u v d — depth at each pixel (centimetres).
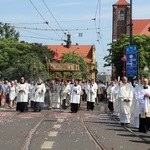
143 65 9225
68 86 3784
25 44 9812
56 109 3728
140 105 2020
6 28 13650
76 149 1455
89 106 3706
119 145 1573
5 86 4084
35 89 3312
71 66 4750
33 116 2820
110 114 3166
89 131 1994
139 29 13800
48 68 4775
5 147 1473
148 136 1884
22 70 6078
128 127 2242
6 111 3281
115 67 9562
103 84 5559
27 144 1546
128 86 2352
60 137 1756
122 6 13900
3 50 9675
